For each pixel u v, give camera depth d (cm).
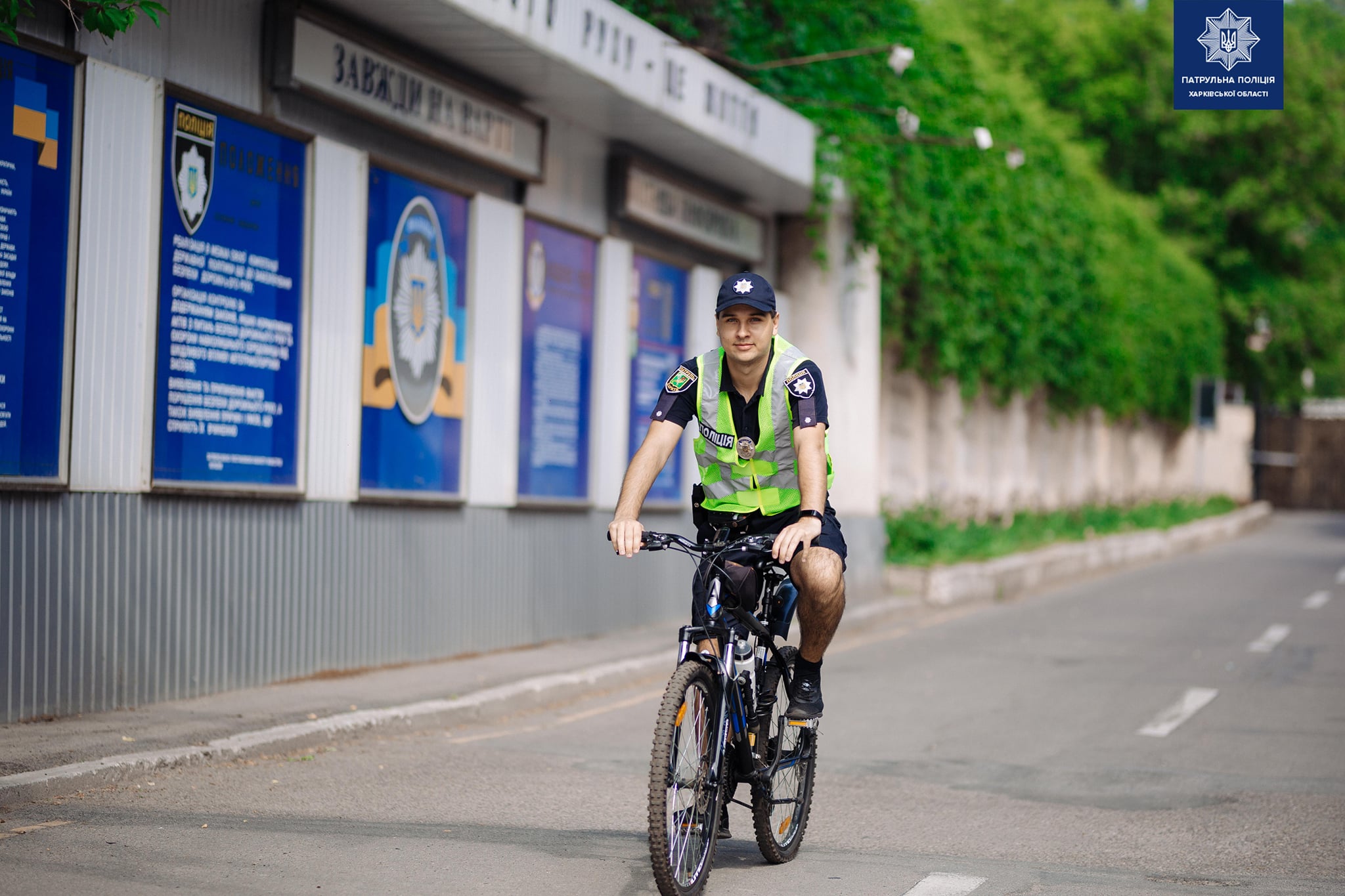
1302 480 10375
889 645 2978
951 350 4312
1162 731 1981
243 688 1956
